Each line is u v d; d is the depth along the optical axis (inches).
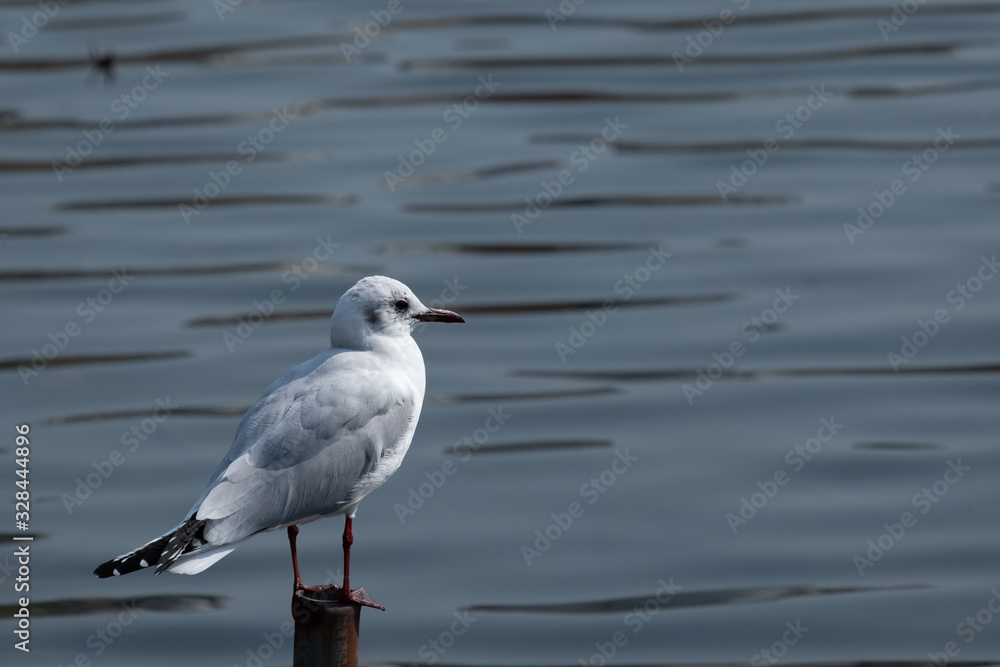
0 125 1043.9
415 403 398.3
